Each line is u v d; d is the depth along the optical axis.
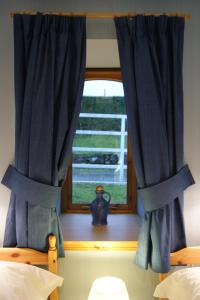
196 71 2.02
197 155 2.03
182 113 1.93
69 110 1.91
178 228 1.96
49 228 1.89
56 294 1.93
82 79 1.89
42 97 1.86
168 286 1.79
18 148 1.90
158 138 1.89
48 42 1.87
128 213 2.52
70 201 2.52
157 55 1.93
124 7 1.99
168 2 2.00
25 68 1.90
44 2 1.97
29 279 1.71
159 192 1.87
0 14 1.97
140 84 1.88
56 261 1.88
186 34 2.01
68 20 1.88
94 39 1.97
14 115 1.99
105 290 1.81
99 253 1.97
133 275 1.98
